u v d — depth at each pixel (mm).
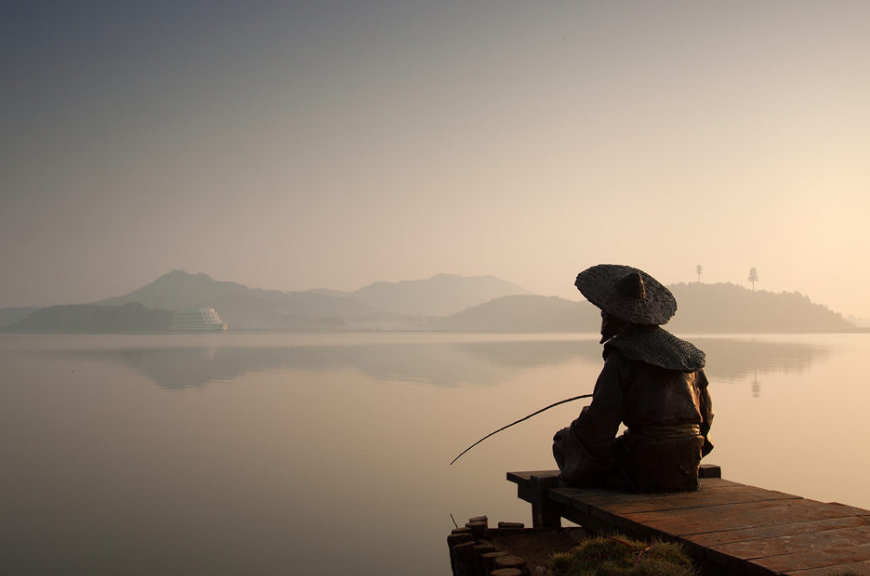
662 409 5008
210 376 40281
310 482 13711
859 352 69312
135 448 17172
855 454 15445
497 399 26906
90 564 9297
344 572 9039
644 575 3646
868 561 3598
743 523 4309
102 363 54844
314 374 41281
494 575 4008
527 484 5695
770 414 22062
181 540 10328
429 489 13133
